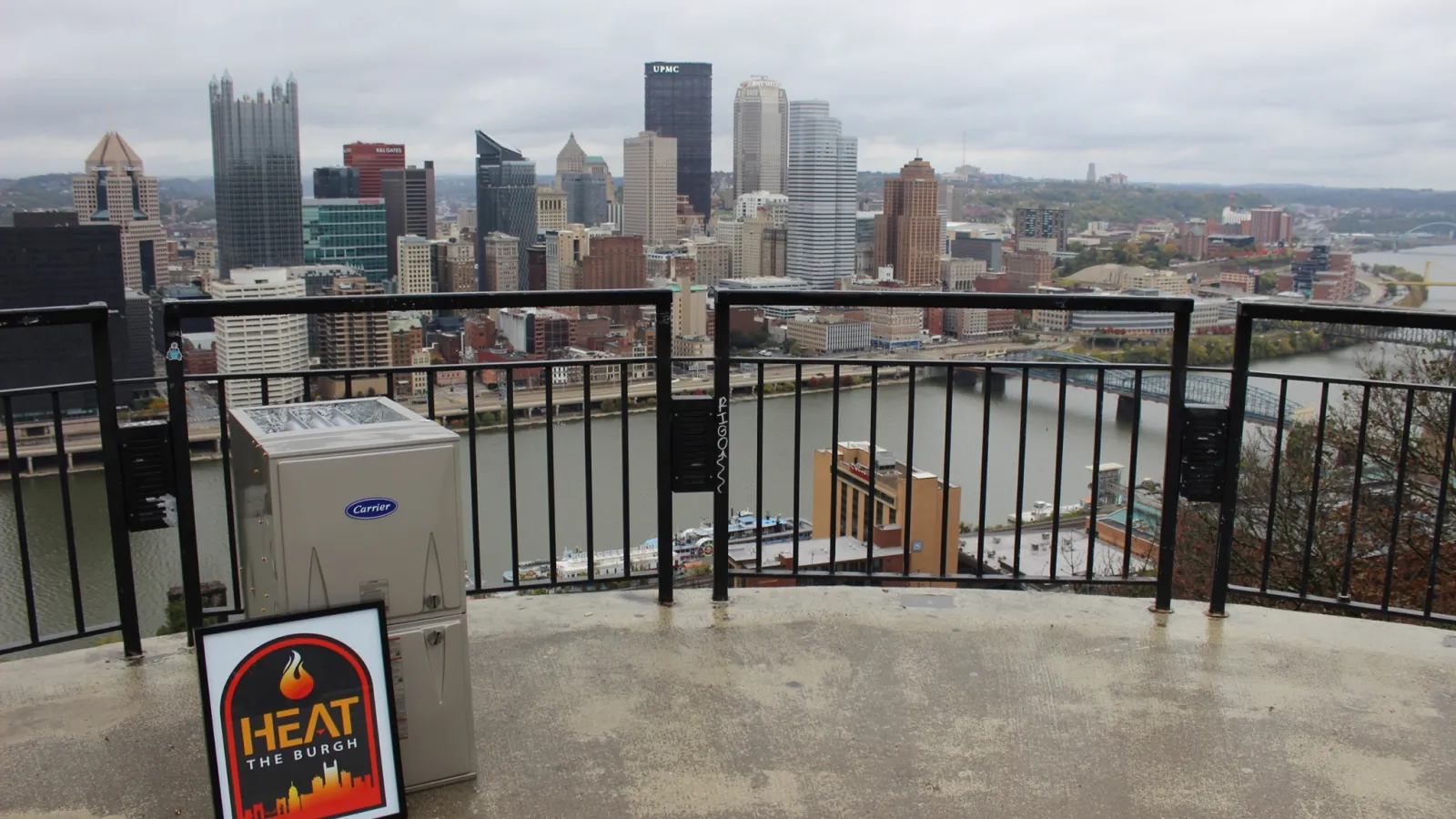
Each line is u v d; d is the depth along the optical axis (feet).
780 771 7.79
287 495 6.58
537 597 11.03
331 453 6.69
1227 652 9.95
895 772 7.79
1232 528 10.67
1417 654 9.94
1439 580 23.45
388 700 6.93
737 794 7.47
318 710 6.73
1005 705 8.84
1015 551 11.30
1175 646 10.04
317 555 6.72
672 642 10.02
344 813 6.81
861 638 10.12
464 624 7.32
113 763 7.88
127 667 9.41
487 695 8.95
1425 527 23.27
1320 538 24.56
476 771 7.57
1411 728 8.57
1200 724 8.55
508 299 9.65
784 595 11.12
